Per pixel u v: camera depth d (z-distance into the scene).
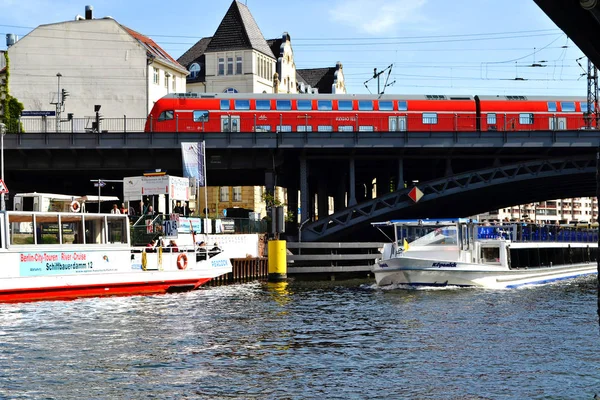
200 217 58.06
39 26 100.88
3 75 100.06
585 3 17.38
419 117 67.12
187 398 20.72
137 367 24.06
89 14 106.75
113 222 43.72
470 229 48.88
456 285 47.44
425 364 24.45
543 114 68.38
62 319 33.59
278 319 33.97
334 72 152.25
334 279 59.38
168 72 108.06
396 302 40.28
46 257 40.44
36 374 23.14
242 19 121.44
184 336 29.36
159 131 65.44
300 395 21.02
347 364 24.48
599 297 18.34
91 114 100.31
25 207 47.25
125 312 36.06
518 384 22.00
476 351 26.36
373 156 67.06
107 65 100.81
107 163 65.38
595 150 66.81
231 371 23.58
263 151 65.88
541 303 39.38
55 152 64.56
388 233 81.62
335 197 96.94
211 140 63.84
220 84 120.06
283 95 67.00
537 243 53.88
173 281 46.53
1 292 38.81
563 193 82.88
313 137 64.31
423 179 89.44
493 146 64.56
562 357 25.30
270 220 66.50
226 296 43.97
